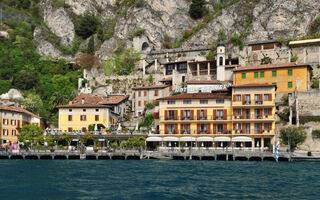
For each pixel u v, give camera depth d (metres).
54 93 130.88
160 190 41.66
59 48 170.38
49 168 61.62
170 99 96.19
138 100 118.31
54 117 120.94
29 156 85.31
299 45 117.38
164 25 176.38
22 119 110.06
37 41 170.38
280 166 65.44
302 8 144.25
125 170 58.84
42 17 191.00
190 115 94.50
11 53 150.50
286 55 119.69
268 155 76.62
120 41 171.88
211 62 121.44
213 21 162.50
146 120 106.12
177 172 56.47
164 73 129.88
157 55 153.12
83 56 156.12
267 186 44.50
